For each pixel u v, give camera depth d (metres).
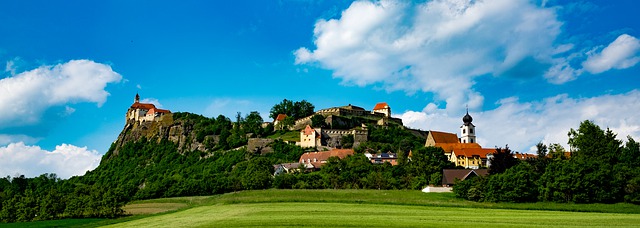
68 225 126.69
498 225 83.44
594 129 183.38
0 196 190.88
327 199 140.00
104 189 153.88
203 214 114.00
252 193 166.12
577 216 101.00
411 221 87.88
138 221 116.31
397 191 163.25
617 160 173.88
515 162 176.75
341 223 84.81
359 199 139.50
